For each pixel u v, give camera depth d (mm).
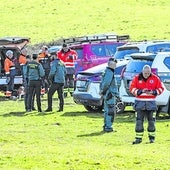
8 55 48906
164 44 44156
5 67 49031
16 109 41750
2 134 30344
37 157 23219
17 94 48906
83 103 38875
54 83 39656
